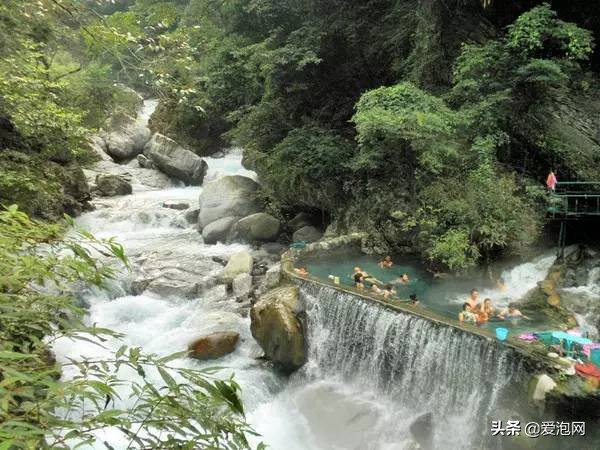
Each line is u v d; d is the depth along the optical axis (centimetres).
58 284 265
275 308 919
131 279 1245
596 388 610
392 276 1099
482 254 1074
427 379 786
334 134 1508
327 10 1538
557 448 629
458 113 1116
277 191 1584
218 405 185
